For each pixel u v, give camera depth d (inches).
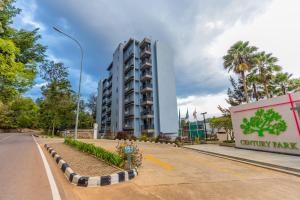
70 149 478.9
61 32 597.3
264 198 172.1
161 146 717.9
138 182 216.4
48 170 266.8
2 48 467.5
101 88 2429.9
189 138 1051.3
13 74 504.1
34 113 2682.1
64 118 1649.9
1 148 539.2
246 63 869.2
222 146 694.5
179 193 180.4
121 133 1264.8
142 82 1577.3
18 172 253.0
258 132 547.5
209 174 267.3
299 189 200.7
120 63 1742.1
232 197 172.6
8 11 580.1
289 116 465.4
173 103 1530.5
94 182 198.1
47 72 1409.9
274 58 927.7
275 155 442.3
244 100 1026.1
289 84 1138.0
